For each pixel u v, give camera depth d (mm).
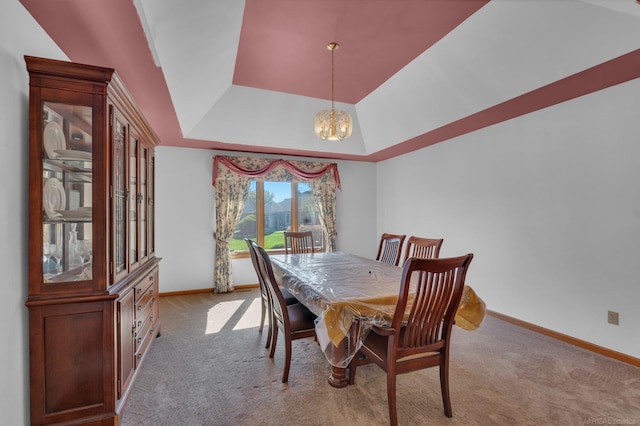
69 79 1505
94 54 1814
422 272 1607
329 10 2066
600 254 2537
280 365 2322
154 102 2600
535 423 1676
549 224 2900
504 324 3195
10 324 1329
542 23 2010
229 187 4457
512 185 3232
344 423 1684
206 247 4438
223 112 3594
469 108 3016
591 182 2590
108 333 1591
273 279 2090
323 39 2424
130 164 2021
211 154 4473
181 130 3457
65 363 1516
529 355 2488
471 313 1999
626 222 2381
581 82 2338
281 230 4977
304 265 2775
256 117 3781
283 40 2430
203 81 2668
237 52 2605
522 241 3141
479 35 2297
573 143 2705
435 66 2779
